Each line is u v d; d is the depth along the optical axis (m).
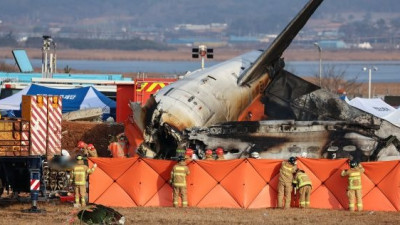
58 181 131.12
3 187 120.69
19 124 118.00
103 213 98.44
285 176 120.62
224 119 146.38
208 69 157.88
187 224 104.75
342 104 157.25
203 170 122.44
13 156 114.81
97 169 123.56
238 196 121.69
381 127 147.25
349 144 136.00
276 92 163.12
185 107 136.00
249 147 134.38
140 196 123.12
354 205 119.62
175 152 133.25
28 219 107.62
